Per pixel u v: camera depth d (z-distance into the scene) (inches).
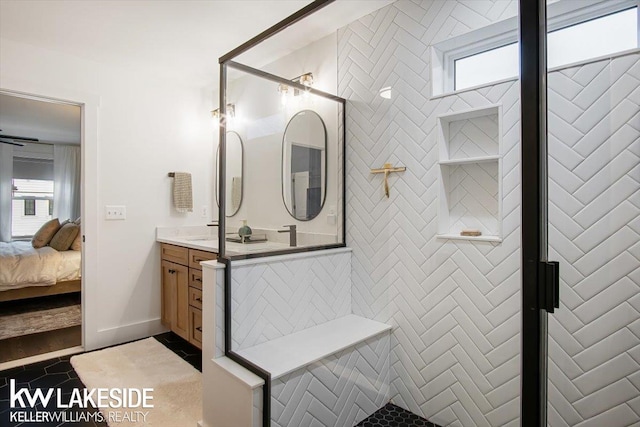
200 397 85.0
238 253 82.0
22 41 101.2
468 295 73.4
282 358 69.5
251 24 92.7
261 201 91.0
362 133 91.8
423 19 80.0
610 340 56.5
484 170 73.6
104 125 117.7
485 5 70.9
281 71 110.6
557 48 61.0
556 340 57.9
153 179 129.2
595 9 58.6
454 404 75.4
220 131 86.6
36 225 233.0
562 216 59.9
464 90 73.5
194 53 109.7
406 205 83.5
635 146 54.8
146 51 108.3
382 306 88.4
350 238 95.4
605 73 57.1
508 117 67.9
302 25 94.8
